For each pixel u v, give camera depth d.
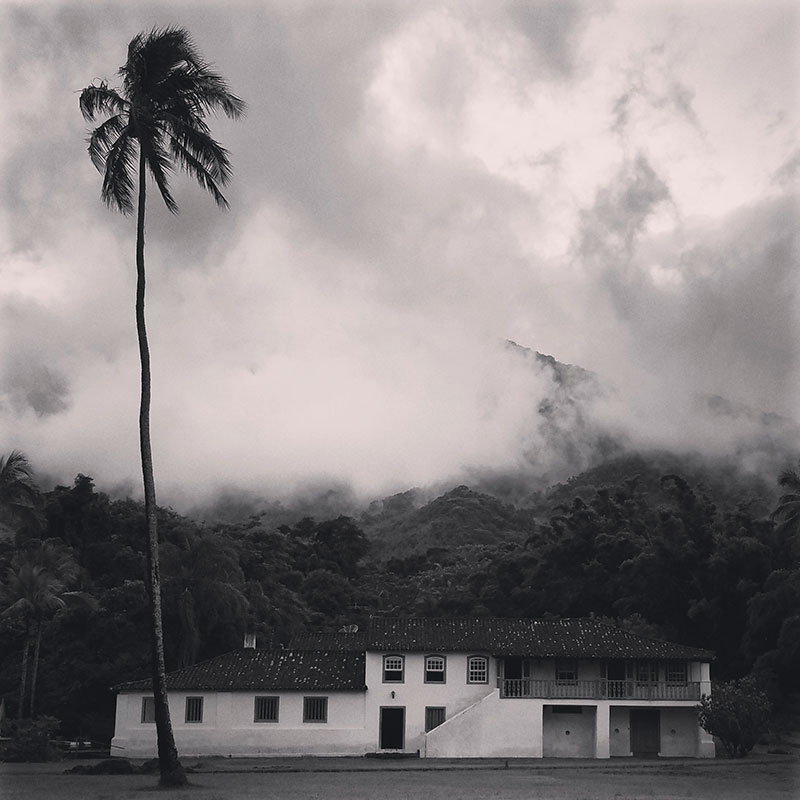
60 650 66.38
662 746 52.53
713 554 77.31
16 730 54.69
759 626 69.88
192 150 37.94
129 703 52.19
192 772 40.66
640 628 71.25
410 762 47.12
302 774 40.56
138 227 37.72
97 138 37.47
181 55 37.28
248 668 54.09
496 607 97.44
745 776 39.81
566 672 53.09
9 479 66.38
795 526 71.44
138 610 65.94
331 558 138.62
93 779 37.69
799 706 65.12
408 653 52.91
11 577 63.66
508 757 50.38
